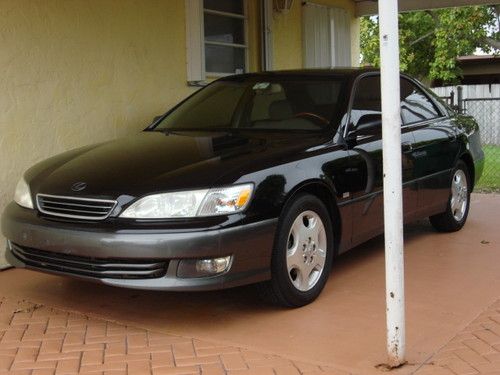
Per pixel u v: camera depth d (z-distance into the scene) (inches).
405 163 224.1
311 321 173.9
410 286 203.3
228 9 335.9
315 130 204.1
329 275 203.0
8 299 196.1
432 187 244.1
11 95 227.0
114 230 160.1
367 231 208.5
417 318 175.2
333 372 143.6
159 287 158.9
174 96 297.1
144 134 218.7
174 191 161.5
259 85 229.1
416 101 252.2
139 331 170.6
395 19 134.8
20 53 229.3
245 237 161.8
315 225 185.2
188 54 302.4
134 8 274.4
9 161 227.0
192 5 301.6
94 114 259.0
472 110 720.3
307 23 398.6
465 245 252.7
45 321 178.4
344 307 183.9
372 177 206.8
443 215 264.5
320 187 188.1
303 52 396.5
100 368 148.6
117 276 163.2
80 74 252.2
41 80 237.1
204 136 205.3
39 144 237.5
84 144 255.4
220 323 174.4
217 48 330.6
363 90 221.5
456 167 263.6
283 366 147.3
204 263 158.6
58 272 173.2
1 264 224.4
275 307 184.1
